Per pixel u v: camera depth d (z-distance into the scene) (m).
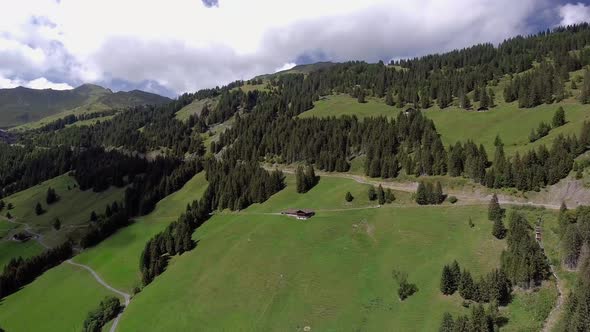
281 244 112.19
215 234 137.62
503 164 116.88
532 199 104.00
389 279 86.19
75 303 121.81
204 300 96.88
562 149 107.06
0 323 119.81
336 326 76.38
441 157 138.50
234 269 106.19
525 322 64.25
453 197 115.31
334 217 122.12
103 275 139.00
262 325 81.69
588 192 94.88
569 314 60.50
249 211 154.50
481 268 78.75
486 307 68.62
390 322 73.50
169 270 122.94
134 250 152.88
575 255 71.62
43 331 109.75
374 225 112.00
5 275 145.88
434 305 73.62
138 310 103.69
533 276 70.31
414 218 109.06
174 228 151.75
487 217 97.31
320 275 93.81
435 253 90.12
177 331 88.00
